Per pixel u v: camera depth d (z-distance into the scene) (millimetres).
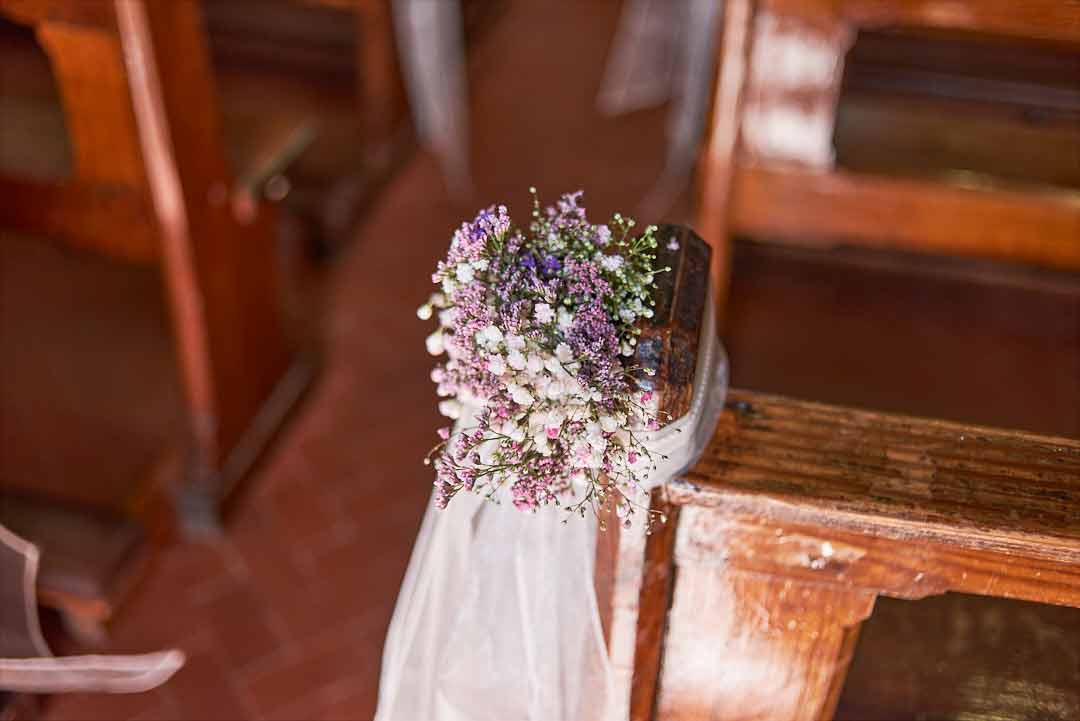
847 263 4941
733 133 3955
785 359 4695
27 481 3926
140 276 4742
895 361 4715
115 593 3643
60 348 4441
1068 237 4168
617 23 7156
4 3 3211
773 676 2223
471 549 2125
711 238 4211
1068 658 2443
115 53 3252
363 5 5230
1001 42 4863
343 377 4680
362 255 5270
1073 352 4770
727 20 3717
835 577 2043
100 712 3508
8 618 3186
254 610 3820
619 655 2168
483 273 1898
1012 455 2037
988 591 2008
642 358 1818
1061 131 4777
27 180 3652
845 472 1999
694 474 1986
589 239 1915
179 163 3492
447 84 5582
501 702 2270
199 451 4016
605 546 2049
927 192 4109
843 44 3756
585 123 6234
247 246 3990
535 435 1775
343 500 4199
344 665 3664
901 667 2455
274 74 5746
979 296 4883
